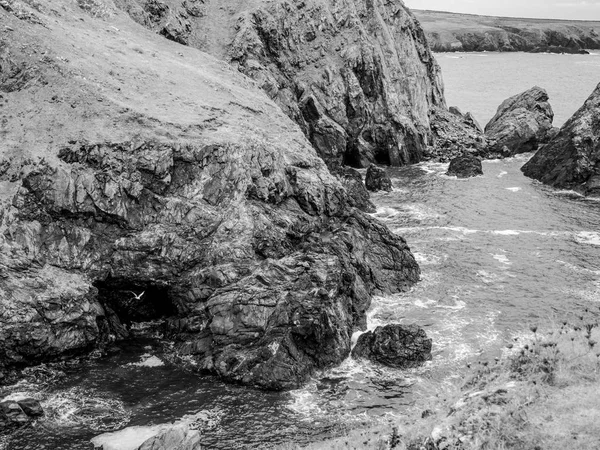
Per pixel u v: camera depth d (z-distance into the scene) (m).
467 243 61.16
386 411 35.53
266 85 83.12
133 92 54.94
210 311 42.00
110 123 48.66
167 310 46.59
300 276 43.47
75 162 45.19
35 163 44.28
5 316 38.78
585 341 20.88
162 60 65.44
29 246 42.00
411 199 75.19
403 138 92.50
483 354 41.50
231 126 55.22
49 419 33.97
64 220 43.69
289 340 39.44
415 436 19.25
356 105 89.88
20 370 38.88
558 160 82.00
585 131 80.94
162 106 54.44
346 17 94.75
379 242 53.50
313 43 91.88
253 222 48.38
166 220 46.09
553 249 59.78
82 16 68.25
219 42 85.94
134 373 39.31
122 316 45.66
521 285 52.03
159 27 80.75
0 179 44.03
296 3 93.00
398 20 107.69
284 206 53.31
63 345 39.88
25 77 51.09
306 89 88.00
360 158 90.62
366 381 38.84
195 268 45.38
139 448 28.75
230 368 38.72
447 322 46.00
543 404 17.33
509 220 67.88
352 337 43.91
